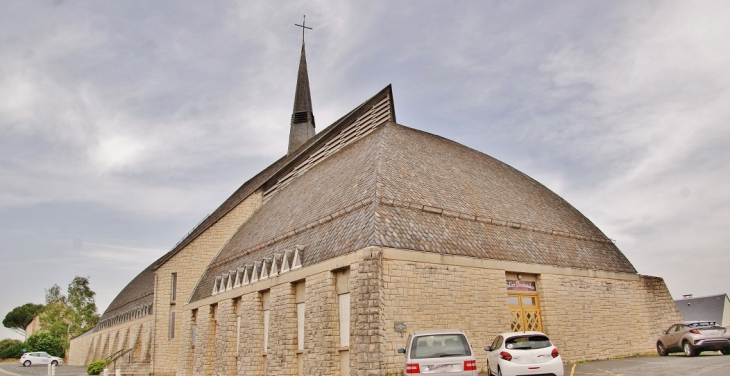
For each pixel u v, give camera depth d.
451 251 21.38
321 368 20.62
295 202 32.84
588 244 29.53
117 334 67.31
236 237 39.50
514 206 28.89
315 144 40.00
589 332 25.53
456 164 30.94
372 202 21.59
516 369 15.34
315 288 22.05
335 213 24.09
